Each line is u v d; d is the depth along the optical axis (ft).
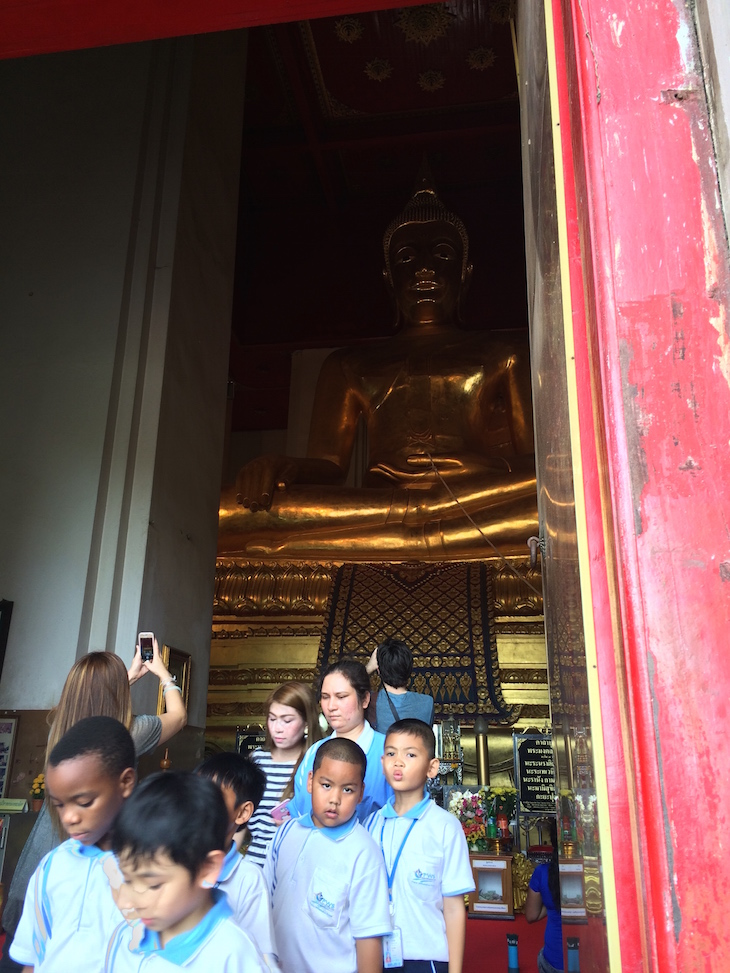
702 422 3.37
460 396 24.94
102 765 4.29
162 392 15.24
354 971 5.51
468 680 17.81
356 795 5.81
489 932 12.60
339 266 32.53
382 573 20.26
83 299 15.42
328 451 25.35
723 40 3.67
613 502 3.31
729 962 2.78
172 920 3.29
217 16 9.23
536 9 5.12
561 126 4.23
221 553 21.54
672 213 3.65
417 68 27.58
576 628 3.82
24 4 9.09
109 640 13.73
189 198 17.11
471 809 14.56
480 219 31.86
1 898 10.07
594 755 3.27
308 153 30.40
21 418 14.87
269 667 19.71
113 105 16.62
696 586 3.17
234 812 5.40
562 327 4.04
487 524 20.36
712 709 3.03
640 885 2.98
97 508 14.15
